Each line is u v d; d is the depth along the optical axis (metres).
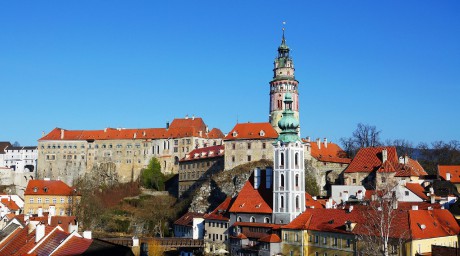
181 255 151.00
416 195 147.25
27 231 88.06
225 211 156.50
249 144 199.62
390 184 150.88
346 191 169.50
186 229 175.62
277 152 138.88
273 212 137.50
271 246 129.25
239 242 141.25
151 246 143.62
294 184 135.50
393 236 101.69
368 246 99.50
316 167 196.75
